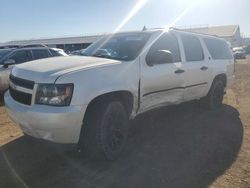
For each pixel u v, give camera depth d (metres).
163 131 5.94
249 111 7.71
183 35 6.43
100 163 4.44
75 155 4.70
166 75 5.45
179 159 4.63
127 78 4.66
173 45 5.98
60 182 3.88
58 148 4.92
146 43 5.28
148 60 5.14
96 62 4.55
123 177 4.04
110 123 4.43
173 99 5.86
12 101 4.43
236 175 4.16
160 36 5.64
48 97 3.91
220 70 7.54
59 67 4.24
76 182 3.88
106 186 3.80
